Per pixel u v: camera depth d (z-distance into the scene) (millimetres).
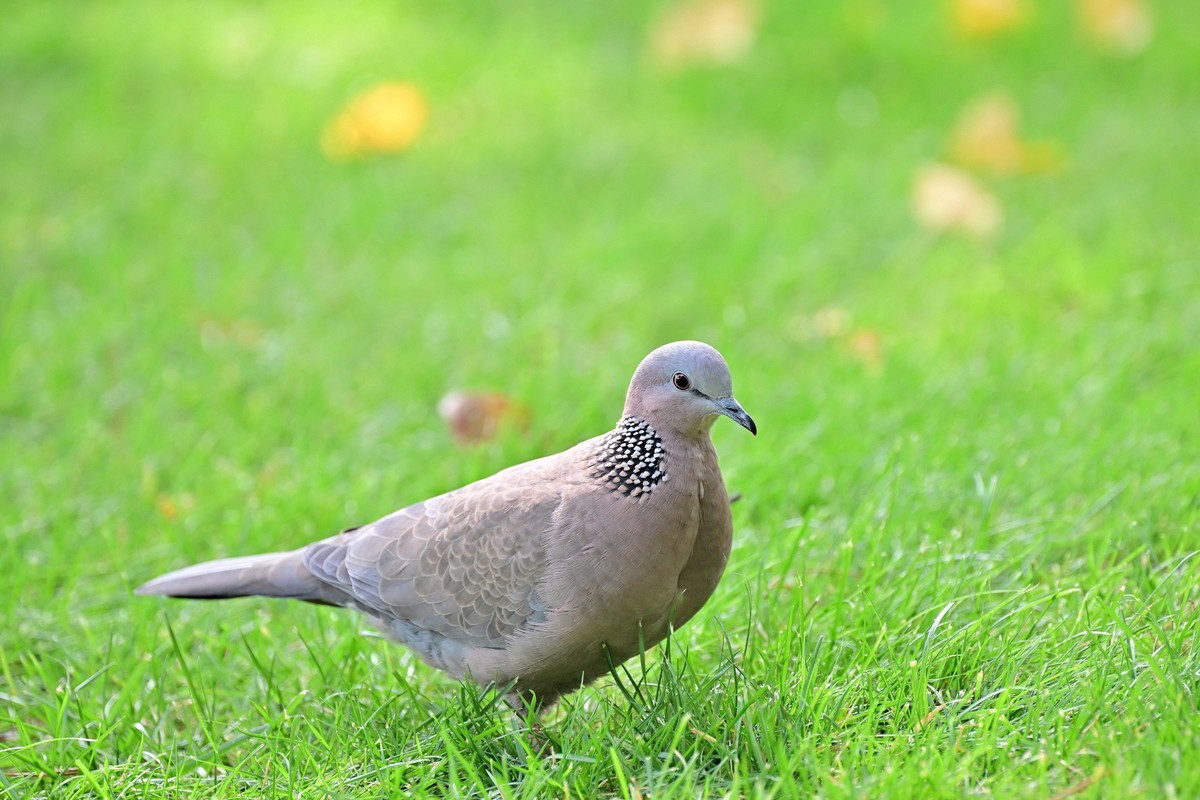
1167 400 10398
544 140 17266
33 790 7113
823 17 20547
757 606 7961
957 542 8570
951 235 14531
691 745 6805
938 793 6008
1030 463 9594
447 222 15250
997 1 19469
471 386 11781
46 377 11828
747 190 15883
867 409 10758
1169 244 13805
